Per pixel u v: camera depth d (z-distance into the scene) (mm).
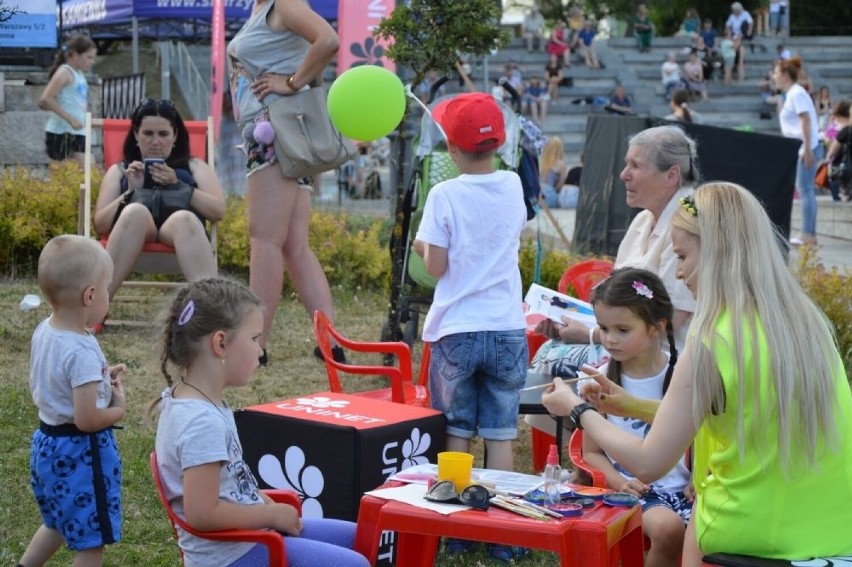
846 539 2990
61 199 9133
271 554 3125
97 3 18312
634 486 3812
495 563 4188
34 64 12938
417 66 6703
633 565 3500
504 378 4383
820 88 25891
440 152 6645
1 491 4672
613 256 10195
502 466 4391
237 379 3230
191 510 3059
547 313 4965
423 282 6684
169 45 22969
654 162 4590
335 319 8055
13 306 7656
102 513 3576
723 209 3076
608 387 3492
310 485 4008
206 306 3168
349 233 9781
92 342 3582
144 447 5254
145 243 7211
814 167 12086
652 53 29609
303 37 6242
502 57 27828
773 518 2979
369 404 4371
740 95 27344
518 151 6535
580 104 25641
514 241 4465
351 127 5191
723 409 2980
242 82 6461
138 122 7332
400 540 3816
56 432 3555
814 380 2945
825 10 38094
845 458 3021
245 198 10383
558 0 40562
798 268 8461
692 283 3189
